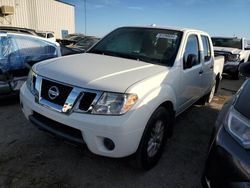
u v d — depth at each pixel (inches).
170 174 124.7
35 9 1045.2
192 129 181.8
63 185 110.4
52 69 120.9
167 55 146.8
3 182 109.3
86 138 104.0
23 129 158.9
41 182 111.2
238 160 78.2
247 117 81.7
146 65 134.6
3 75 188.2
